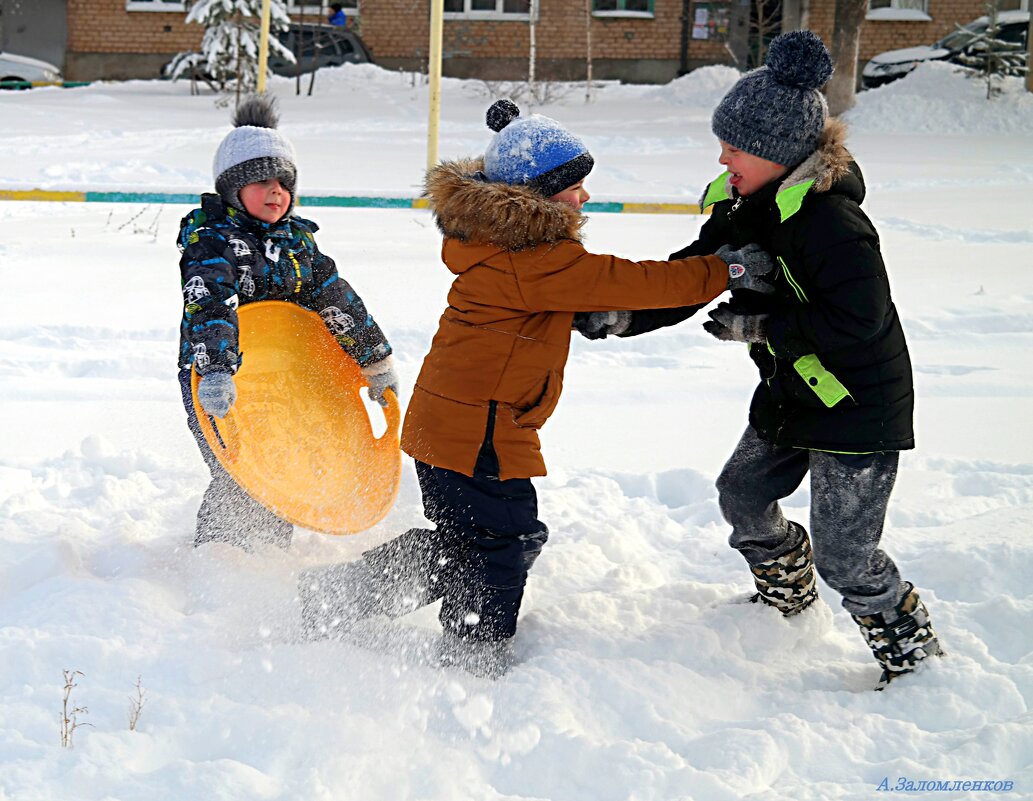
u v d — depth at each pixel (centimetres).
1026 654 318
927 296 823
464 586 314
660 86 2639
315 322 378
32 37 2808
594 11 2855
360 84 2564
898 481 470
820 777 262
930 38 2828
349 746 261
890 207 1268
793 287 286
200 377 329
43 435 512
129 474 448
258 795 240
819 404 291
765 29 2773
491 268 300
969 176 1534
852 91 2197
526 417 310
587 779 258
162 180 1309
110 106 2112
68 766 248
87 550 372
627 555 400
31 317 717
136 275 862
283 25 2380
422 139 1786
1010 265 943
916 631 299
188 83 2561
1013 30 2472
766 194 292
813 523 302
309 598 318
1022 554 369
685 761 265
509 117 347
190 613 333
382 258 941
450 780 251
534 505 317
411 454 316
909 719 286
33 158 1430
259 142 352
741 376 652
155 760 258
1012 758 263
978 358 683
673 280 293
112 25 2816
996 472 483
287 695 285
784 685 307
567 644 317
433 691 289
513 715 280
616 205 922
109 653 296
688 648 315
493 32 2867
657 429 557
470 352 307
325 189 920
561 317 309
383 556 320
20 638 300
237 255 350
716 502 443
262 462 355
